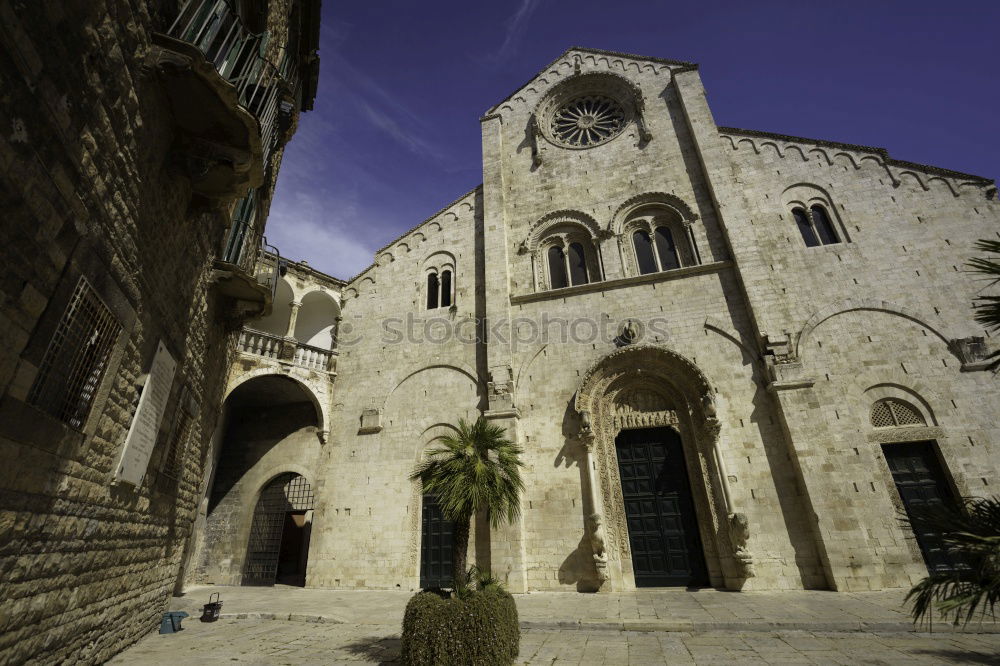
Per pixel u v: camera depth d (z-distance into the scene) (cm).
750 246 2003
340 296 2691
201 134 888
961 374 1673
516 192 2553
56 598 670
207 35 888
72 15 553
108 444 792
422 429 2169
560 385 2041
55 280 583
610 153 2473
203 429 1442
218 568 2227
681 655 940
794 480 1672
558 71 2809
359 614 1404
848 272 1911
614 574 1714
